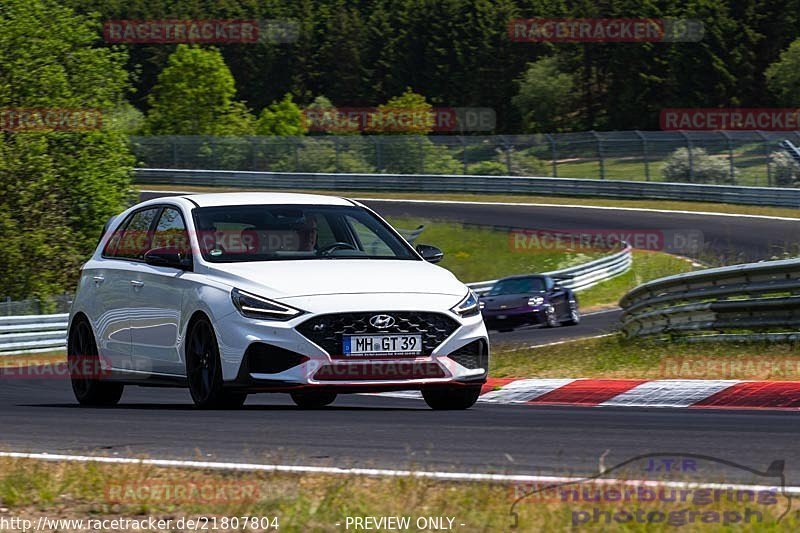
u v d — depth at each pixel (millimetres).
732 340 42719
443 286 28906
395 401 36844
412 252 31375
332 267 28922
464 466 19094
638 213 161625
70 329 35281
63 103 120250
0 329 77625
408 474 17672
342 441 22547
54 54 122750
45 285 112250
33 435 25047
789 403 31016
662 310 49531
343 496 16031
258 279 28031
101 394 33969
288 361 26844
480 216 164625
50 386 49719
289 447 21766
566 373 40188
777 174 171125
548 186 183625
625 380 35250
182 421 26359
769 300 41500
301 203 31734
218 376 27750
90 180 121500
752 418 27109
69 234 116250
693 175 180000
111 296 32750
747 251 125750
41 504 16344
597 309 108188
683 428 24500
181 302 29281
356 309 27172
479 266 136250
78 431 25438
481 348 28609
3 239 110250
